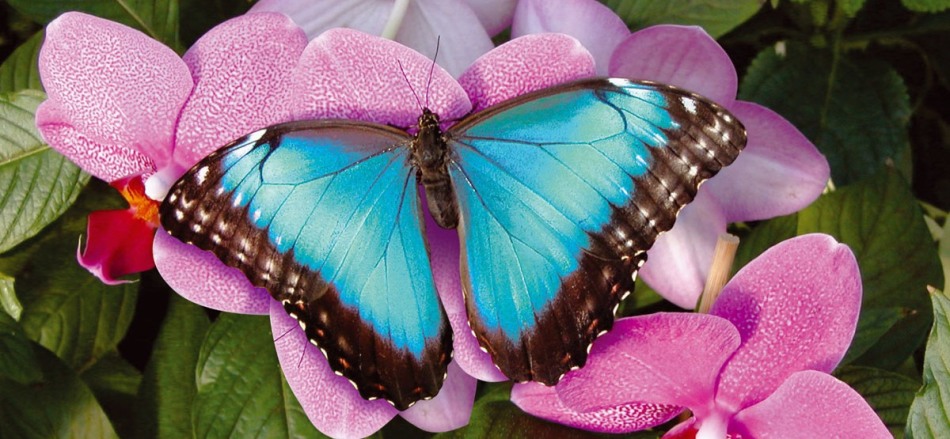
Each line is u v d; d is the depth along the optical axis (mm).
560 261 563
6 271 618
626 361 570
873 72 648
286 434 600
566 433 590
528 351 567
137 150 584
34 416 604
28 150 608
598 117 553
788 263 561
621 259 559
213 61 574
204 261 576
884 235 622
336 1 607
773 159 599
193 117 578
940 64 666
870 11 658
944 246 651
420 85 569
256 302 581
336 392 582
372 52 566
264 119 577
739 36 665
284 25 573
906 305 619
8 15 646
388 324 571
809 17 658
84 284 624
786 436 567
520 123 559
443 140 562
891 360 618
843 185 637
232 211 556
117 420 621
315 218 562
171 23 624
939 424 540
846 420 557
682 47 584
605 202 556
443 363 571
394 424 616
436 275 579
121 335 625
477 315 568
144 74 574
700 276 596
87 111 579
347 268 567
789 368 565
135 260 592
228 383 603
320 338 569
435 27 606
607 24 594
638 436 593
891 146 639
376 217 567
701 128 547
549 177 560
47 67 575
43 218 608
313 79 568
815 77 647
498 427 591
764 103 646
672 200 552
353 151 563
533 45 570
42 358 609
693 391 572
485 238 567
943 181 683
